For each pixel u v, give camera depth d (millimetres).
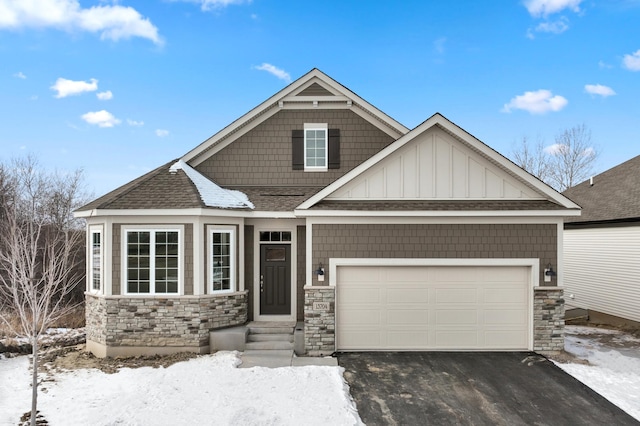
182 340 10453
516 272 10828
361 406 7703
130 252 10562
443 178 10891
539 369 9570
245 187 13383
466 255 10711
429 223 10766
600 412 7531
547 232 10656
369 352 10797
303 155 13492
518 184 10859
